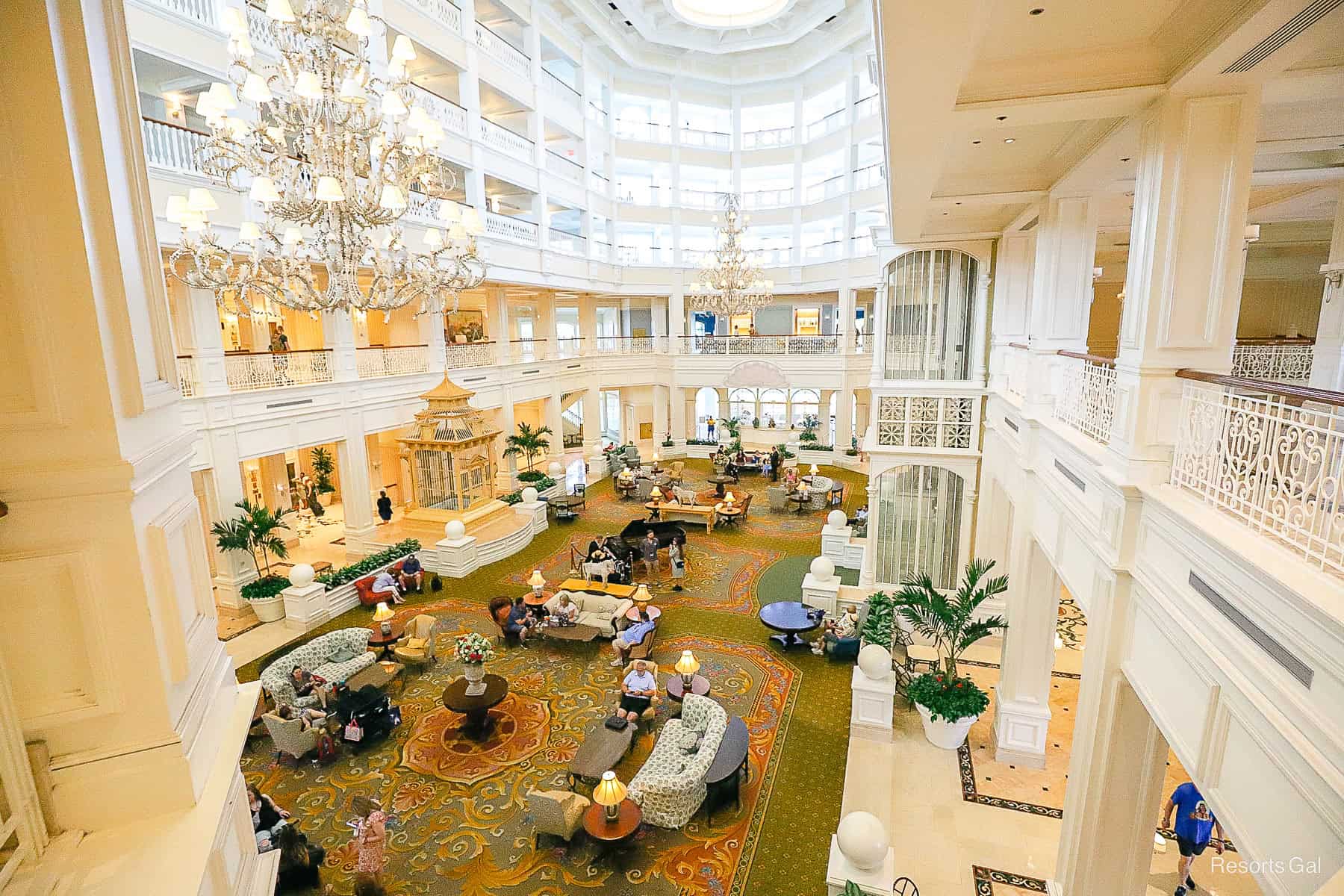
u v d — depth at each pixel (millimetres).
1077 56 4691
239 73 10734
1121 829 5234
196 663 2904
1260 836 3129
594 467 23688
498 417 21109
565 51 20141
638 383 26062
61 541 2330
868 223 22547
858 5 19422
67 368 2275
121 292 2420
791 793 7508
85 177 2307
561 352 23688
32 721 2354
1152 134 4762
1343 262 8484
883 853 5430
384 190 7578
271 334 17766
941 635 8695
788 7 15695
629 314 31406
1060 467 6676
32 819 2336
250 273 8211
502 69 16953
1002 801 7426
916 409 12227
